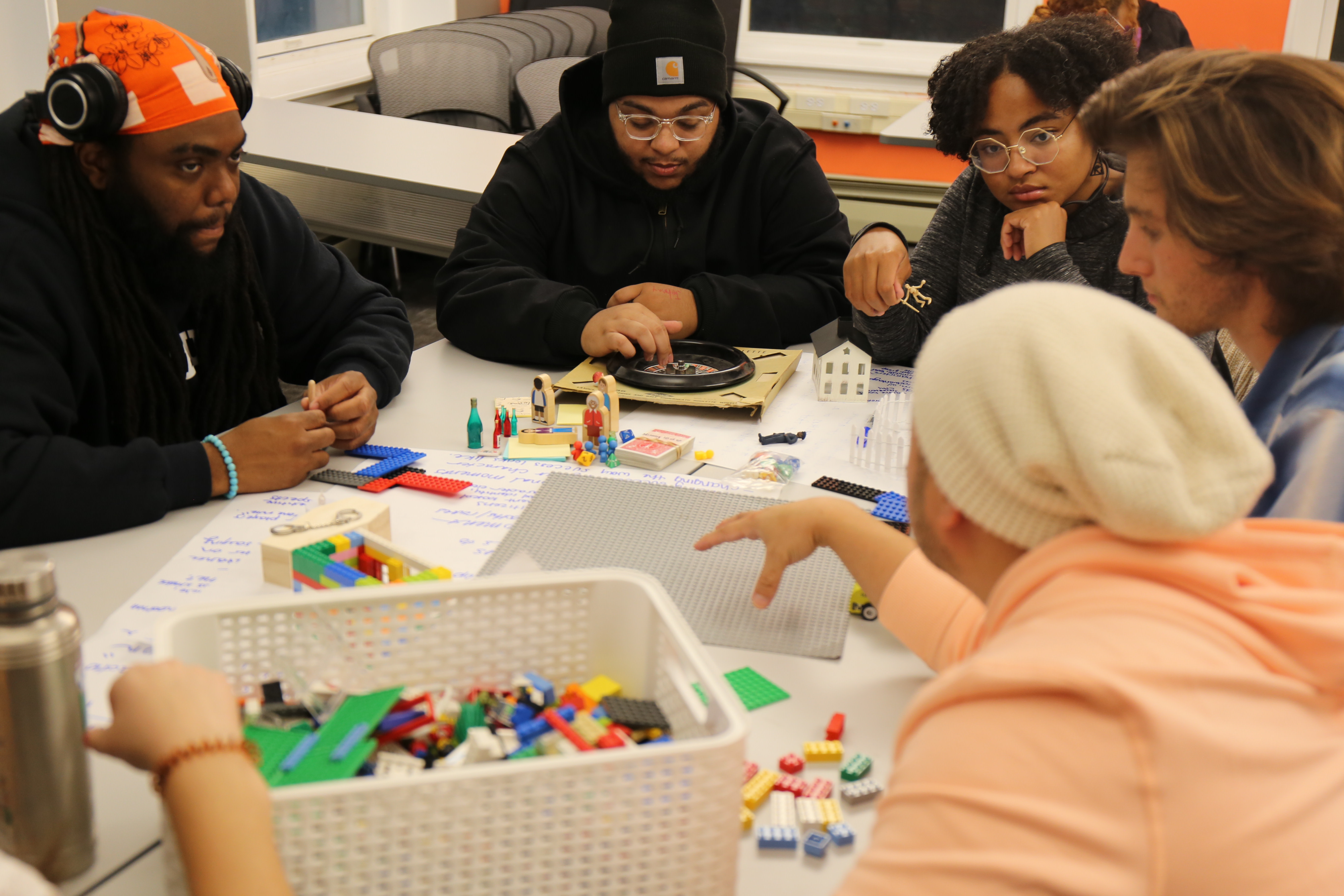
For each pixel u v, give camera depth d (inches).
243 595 42.5
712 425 60.2
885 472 54.7
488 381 66.7
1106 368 20.2
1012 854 18.4
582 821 24.9
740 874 29.4
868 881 19.4
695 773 25.1
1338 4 177.8
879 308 64.7
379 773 29.0
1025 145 61.8
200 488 49.4
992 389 20.7
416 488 51.7
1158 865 18.2
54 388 51.4
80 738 27.7
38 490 45.7
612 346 64.0
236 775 23.1
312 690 31.2
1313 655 21.0
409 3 200.8
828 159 211.2
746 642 39.8
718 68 70.7
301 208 112.3
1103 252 66.7
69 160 52.2
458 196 99.7
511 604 32.9
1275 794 19.1
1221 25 184.7
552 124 76.7
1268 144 32.8
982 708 20.0
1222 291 36.3
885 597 37.3
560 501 50.7
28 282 51.4
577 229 75.8
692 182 75.0
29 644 26.0
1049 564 21.7
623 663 34.0
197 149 51.6
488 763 29.0
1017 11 195.9
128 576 43.8
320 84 179.3
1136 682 19.3
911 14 200.1
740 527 41.8
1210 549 22.7
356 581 40.3
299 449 51.7
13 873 18.7
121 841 30.0
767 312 70.7
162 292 57.3
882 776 33.0
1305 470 33.9
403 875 24.4
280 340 68.6
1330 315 35.0
